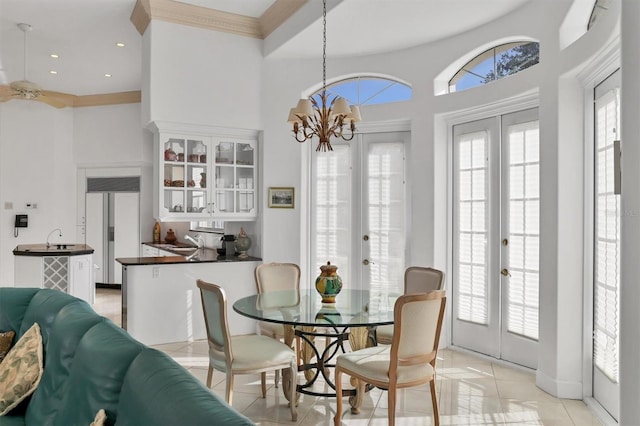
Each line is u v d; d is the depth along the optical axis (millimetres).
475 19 4273
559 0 3543
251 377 4055
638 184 1740
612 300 3168
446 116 4793
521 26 4004
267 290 4309
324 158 5555
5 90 7484
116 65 6520
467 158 4750
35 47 5820
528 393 3666
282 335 3859
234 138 5434
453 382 3918
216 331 3131
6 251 7754
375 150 5352
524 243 4191
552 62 3646
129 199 8258
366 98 5387
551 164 3666
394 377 2766
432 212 4809
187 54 5086
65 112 8148
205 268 5211
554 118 3629
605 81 3338
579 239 3574
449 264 4898
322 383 3922
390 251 5266
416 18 4277
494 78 4484
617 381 3064
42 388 2270
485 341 4582
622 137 1820
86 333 2047
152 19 4883
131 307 4855
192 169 5223
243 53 5367
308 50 5145
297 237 5438
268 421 3174
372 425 3117
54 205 8008
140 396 1386
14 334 3031
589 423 3139
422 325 2820
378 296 3846
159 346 4938
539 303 3803
